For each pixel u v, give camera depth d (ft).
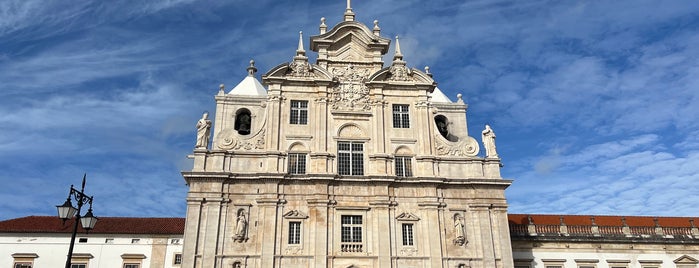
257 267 107.34
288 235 111.04
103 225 151.74
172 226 155.33
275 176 113.70
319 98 125.80
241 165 117.29
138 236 148.97
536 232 136.67
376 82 127.95
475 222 116.98
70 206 69.00
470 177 121.90
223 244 108.58
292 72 128.16
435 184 118.42
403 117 127.75
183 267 104.94
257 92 143.54
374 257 110.83
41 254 143.23
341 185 116.47
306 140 121.49
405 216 114.93
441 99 147.74
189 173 112.27
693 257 138.41
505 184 119.85
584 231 138.82
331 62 131.95
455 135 137.69
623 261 136.15
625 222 143.64
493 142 126.82
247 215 111.75
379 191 116.47
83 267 143.95
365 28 135.03
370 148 122.52
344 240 112.16
